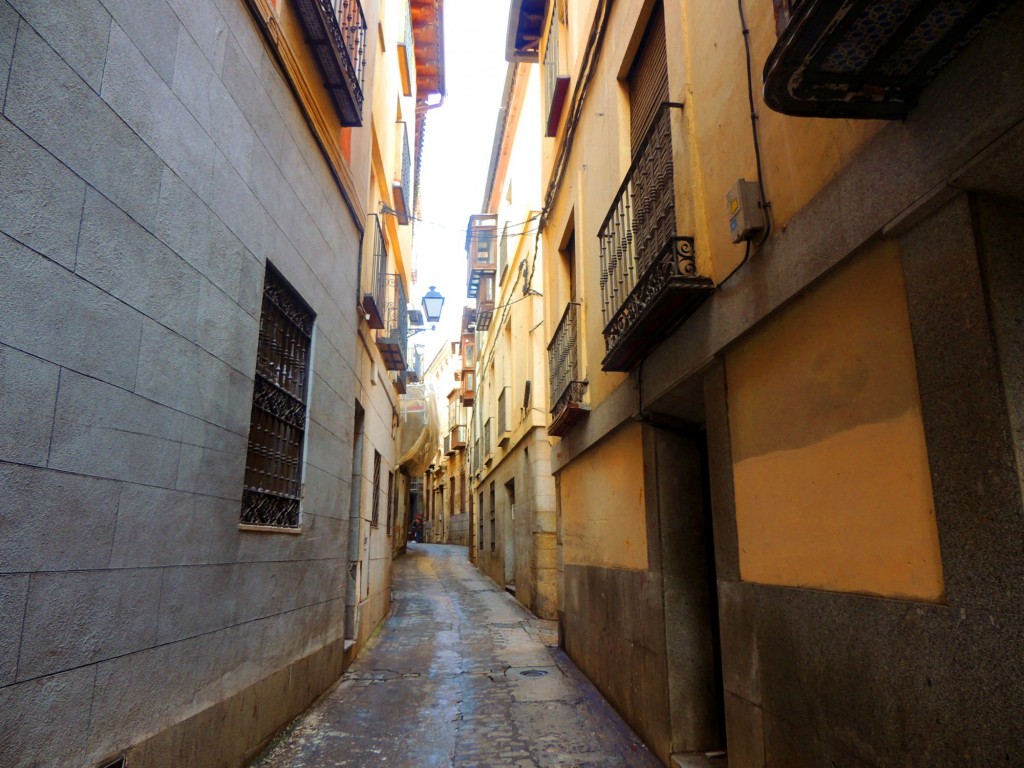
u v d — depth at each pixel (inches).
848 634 93.8
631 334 170.2
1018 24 64.4
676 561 178.4
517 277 550.0
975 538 70.9
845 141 96.3
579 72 283.1
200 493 134.8
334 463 247.4
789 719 109.9
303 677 208.8
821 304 104.4
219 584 143.8
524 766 173.6
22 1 85.5
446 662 301.3
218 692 143.3
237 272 153.6
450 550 1138.7
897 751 82.7
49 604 89.7
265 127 171.9
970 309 72.6
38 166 88.6
